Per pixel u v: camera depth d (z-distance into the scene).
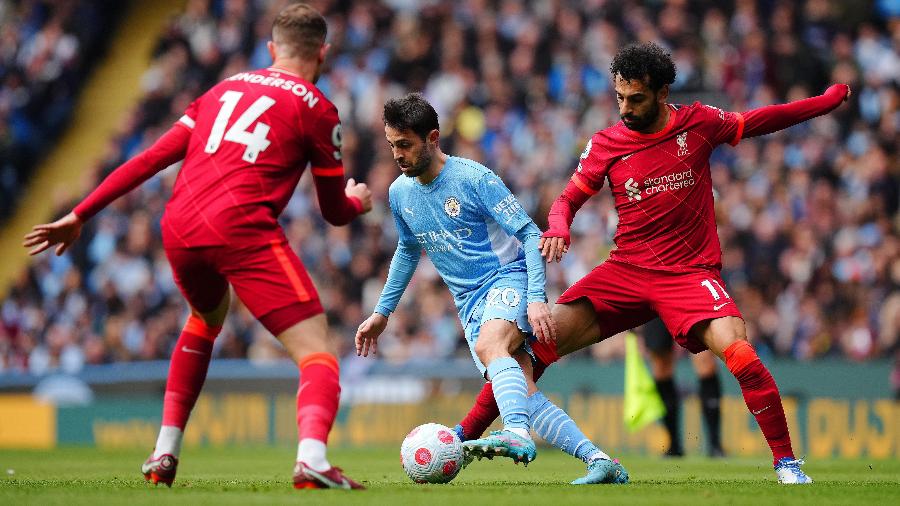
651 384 35.06
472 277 20.80
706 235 20.84
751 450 41.31
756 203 54.41
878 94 60.16
